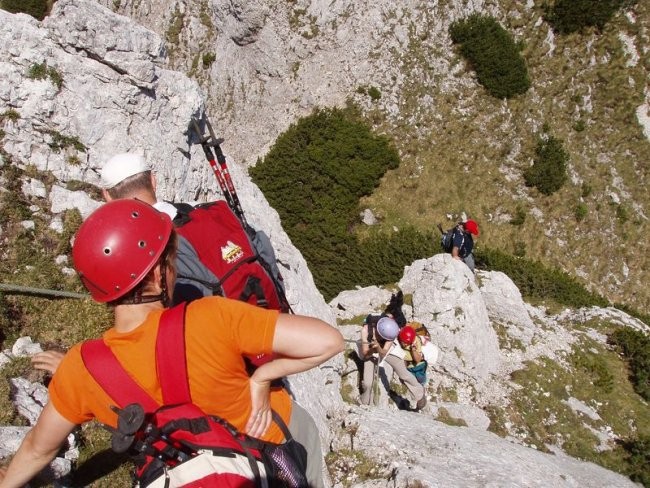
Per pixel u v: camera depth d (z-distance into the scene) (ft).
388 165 100.58
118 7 119.65
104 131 28.09
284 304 13.17
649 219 103.45
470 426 46.85
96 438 17.58
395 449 30.55
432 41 106.73
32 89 26.04
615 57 108.68
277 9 106.63
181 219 11.90
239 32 109.70
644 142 106.93
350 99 104.73
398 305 54.54
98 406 8.54
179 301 11.19
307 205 100.22
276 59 108.17
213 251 11.51
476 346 53.78
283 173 101.45
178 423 8.39
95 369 8.38
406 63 105.50
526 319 61.93
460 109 104.99
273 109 108.78
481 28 104.88
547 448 50.52
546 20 108.88
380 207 98.58
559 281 84.58
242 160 109.91
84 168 26.94
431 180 100.48
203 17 116.57
